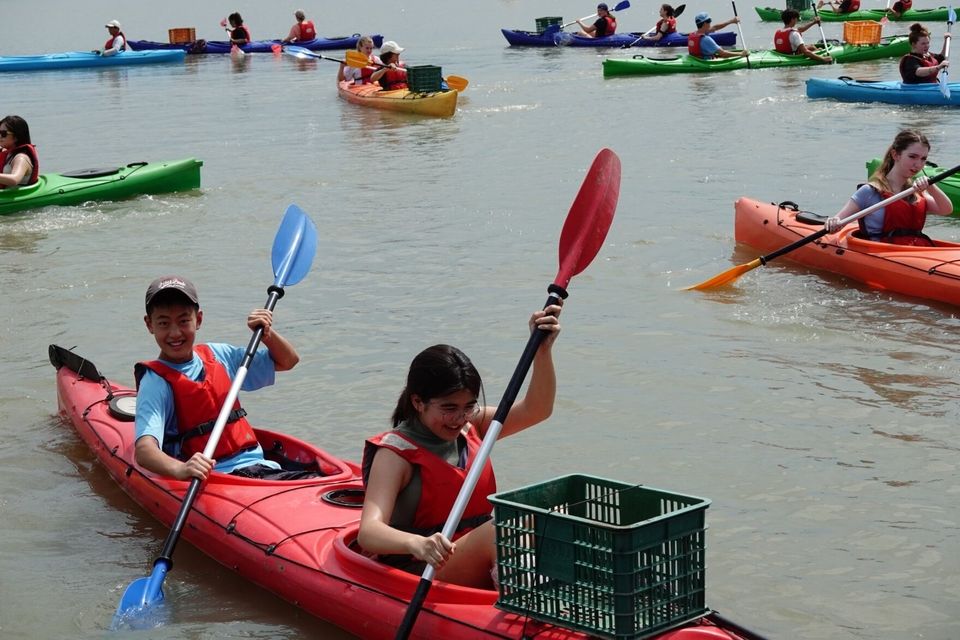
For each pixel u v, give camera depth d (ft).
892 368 24.90
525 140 60.29
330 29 156.04
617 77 89.35
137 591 15.67
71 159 58.70
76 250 38.01
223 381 18.24
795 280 32.30
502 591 12.81
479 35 139.54
